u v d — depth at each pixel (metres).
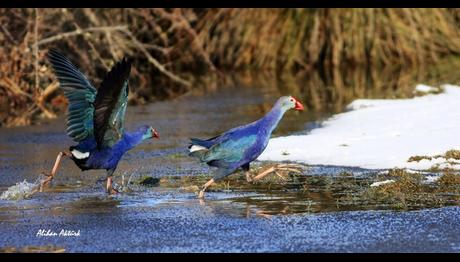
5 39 23.38
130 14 28.98
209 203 12.20
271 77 29.72
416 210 11.48
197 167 14.99
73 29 25.95
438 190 12.52
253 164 14.92
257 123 12.34
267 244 10.14
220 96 25.19
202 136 18.42
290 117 20.36
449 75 27.11
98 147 12.43
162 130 19.41
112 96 12.02
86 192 13.12
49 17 24.98
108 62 26.17
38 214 11.74
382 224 10.84
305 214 11.41
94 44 26.55
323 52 32.00
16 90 23.03
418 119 17.67
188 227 10.93
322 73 30.28
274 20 32.16
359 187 12.92
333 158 15.01
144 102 24.44
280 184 13.32
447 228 10.61
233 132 12.27
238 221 11.16
